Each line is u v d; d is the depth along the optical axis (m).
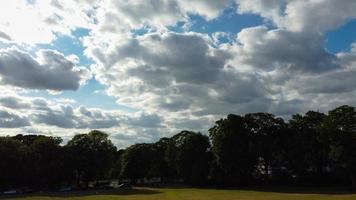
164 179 195.25
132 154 189.12
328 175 132.62
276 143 140.00
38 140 159.00
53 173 154.88
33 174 149.50
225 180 147.38
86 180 170.62
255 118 144.25
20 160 145.25
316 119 137.38
